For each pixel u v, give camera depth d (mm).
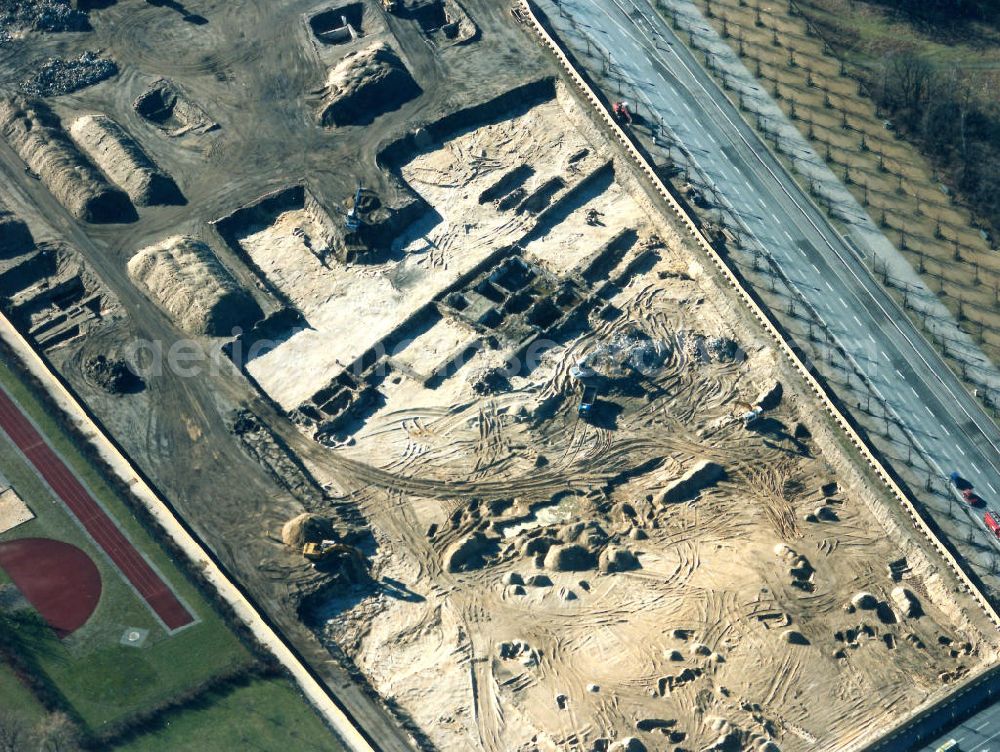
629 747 126125
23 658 131625
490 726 128375
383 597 137750
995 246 163125
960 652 134125
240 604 136125
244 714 128500
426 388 154000
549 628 135125
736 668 132125
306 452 149000
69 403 150875
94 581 137375
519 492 145500
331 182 171250
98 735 127000
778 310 157250
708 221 165125
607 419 151375
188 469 146500
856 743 127000
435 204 170375
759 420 150375
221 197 170000
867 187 168500
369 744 126438
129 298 160375
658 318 159000
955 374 152500
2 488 143750
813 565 139625
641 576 138750
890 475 144250
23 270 162750
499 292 162250
